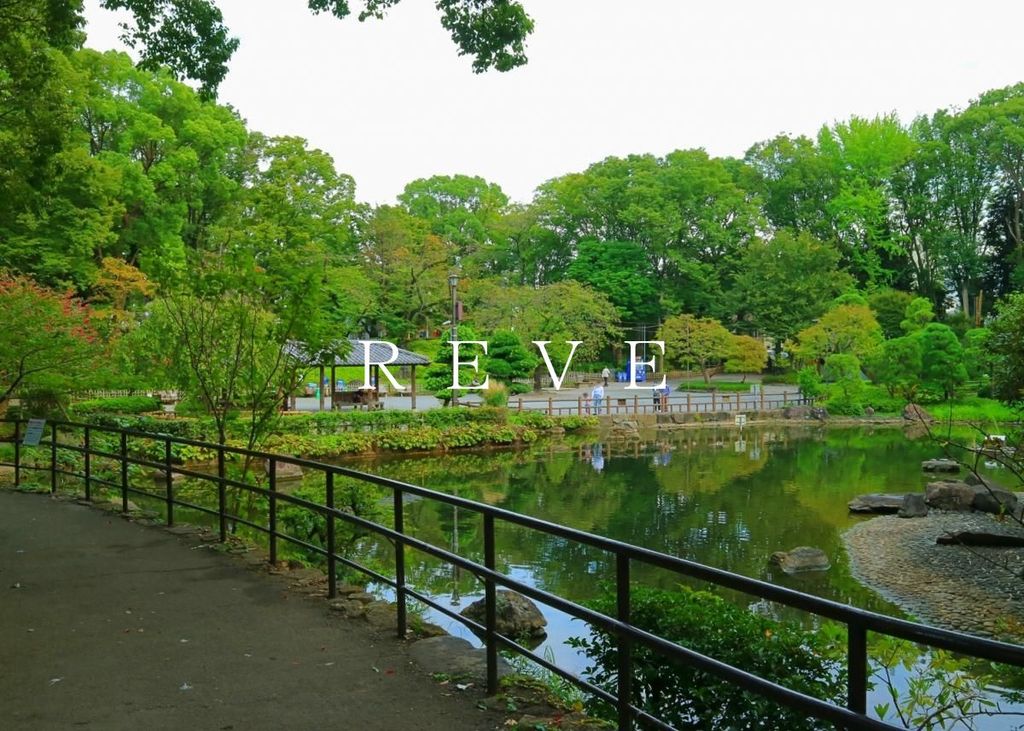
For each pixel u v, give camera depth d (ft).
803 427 140.77
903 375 144.97
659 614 19.84
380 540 50.24
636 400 139.74
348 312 146.51
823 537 57.47
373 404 123.24
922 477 84.74
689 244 224.74
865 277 233.14
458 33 31.01
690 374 216.54
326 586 21.77
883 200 231.30
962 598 42.55
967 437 116.26
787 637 18.62
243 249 38.14
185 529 29.32
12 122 38.50
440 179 250.57
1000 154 214.48
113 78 140.15
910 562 49.93
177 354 37.55
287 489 70.13
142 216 146.72
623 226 227.40
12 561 24.71
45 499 36.27
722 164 240.32
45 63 37.55
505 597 35.24
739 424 142.00
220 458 27.17
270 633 17.93
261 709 13.78
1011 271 216.54
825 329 151.84
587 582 43.39
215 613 19.42
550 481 84.28
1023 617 38.93
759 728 16.14
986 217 233.14
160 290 38.50
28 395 61.72
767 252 196.85
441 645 16.99
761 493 76.13
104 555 25.49
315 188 162.61
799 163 237.25
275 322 38.93
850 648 7.87
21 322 48.60
